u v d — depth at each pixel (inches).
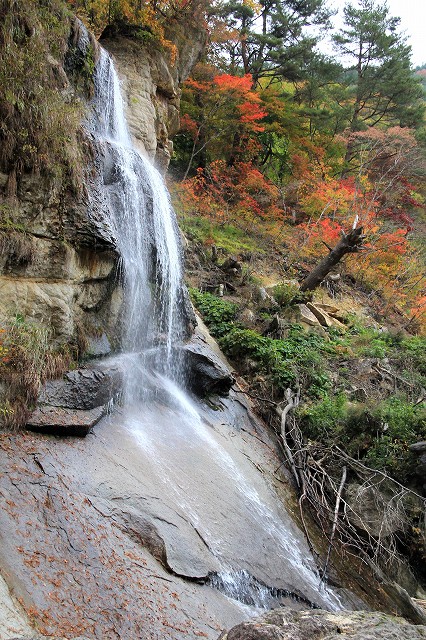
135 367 324.2
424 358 557.6
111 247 301.9
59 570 173.5
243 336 478.6
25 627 145.3
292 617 135.3
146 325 369.4
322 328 586.9
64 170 277.0
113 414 285.9
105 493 220.1
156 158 569.6
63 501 200.2
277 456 384.2
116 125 432.5
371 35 1154.7
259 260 736.3
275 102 995.3
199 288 581.0
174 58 573.0
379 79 1165.1
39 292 260.5
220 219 807.7
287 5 1123.9
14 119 247.4
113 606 173.8
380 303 802.8
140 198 382.9
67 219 277.7
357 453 387.2
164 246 406.3
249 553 255.3
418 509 346.9
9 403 225.5
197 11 614.9
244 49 1053.2
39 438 226.8
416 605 295.4
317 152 1032.8
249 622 129.3
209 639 185.2
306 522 329.7
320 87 1168.8
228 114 913.5
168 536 221.0
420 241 1003.3
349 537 322.0
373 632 127.9
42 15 297.4
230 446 347.9
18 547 171.3
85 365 282.7
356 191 821.2
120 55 511.8
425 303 764.6
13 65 249.4
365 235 663.1
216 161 887.7
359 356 535.5
